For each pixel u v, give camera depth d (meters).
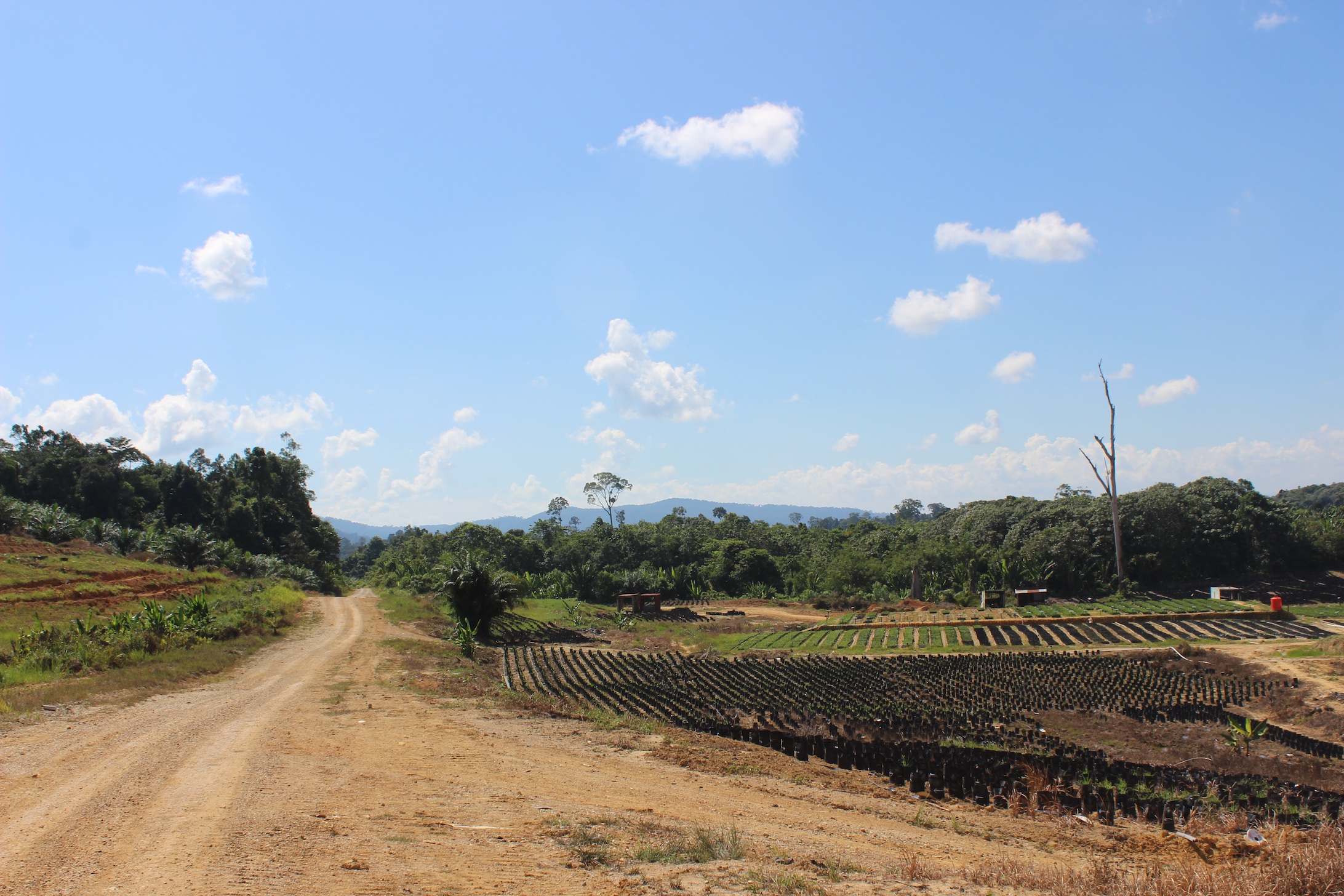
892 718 24.83
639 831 10.38
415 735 17.16
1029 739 22.36
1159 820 14.16
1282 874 7.56
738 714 25.33
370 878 7.65
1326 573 67.81
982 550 73.75
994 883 8.52
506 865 8.45
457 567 45.03
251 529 96.94
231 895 6.99
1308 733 24.66
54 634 26.98
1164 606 55.28
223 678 25.62
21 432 104.50
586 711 21.62
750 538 103.69
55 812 9.90
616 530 103.44
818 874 8.76
